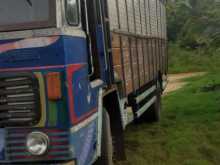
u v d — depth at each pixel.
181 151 8.05
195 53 37.66
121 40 7.18
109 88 6.06
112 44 6.44
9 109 4.39
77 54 4.71
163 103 15.31
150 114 11.25
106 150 5.81
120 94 6.79
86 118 4.87
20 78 4.37
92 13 5.59
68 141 4.36
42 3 4.54
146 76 9.89
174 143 8.54
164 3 14.53
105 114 5.89
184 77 30.39
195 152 7.95
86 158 4.84
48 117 4.34
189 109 12.93
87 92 4.96
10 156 4.43
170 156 7.76
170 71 36.28
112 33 6.51
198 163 7.24
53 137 4.36
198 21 35.62
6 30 4.49
